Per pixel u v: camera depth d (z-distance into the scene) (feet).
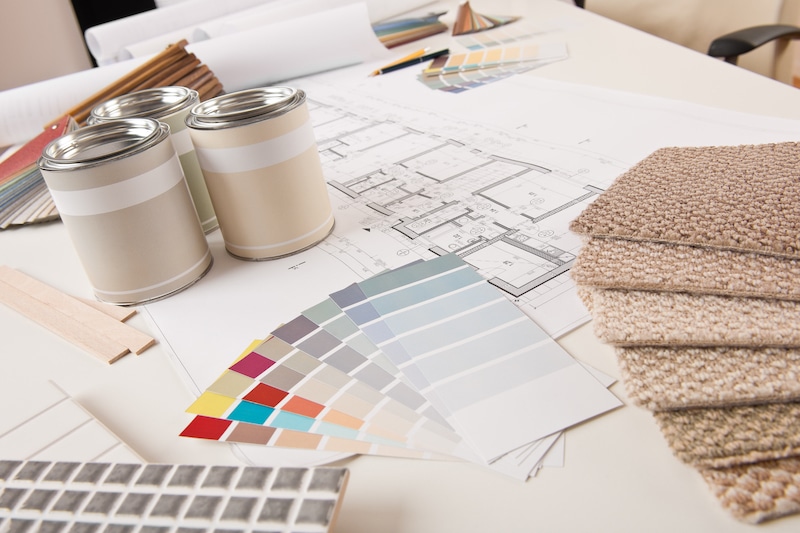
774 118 2.40
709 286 1.40
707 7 4.63
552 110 2.91
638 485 1.13
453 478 1.20
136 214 1.87
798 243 1.41
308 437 1.33
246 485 1.12
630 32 3.78
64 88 3.62
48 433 1.46
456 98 3.33
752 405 1.18
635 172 1.92
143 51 4.51
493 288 1.72
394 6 4.85
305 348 1.60
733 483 1.07
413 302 1.71
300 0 4.82
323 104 3.67
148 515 1.11
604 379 1.37
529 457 1.21
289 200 2.03
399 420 1.34
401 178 2.55
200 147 1.98
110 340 1.81
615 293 1.49
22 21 7.33
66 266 2.34
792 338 1.23
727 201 1.64
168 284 1.99
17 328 1.97
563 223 1.99
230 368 1.58
